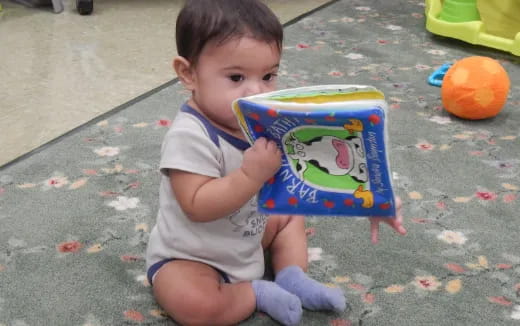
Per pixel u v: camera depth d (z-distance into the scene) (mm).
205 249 795
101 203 1085
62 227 1015
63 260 935
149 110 1449
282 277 862
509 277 919
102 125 1369
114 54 1823
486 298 874
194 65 737
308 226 1035
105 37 1962
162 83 1629
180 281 774
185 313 772
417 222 1052
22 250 955
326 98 665
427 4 2105
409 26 2117
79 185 1137
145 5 2303
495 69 1398
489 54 1891
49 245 970
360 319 828
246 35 703
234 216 788
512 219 1065
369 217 754
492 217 1071
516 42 1800
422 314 839
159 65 1749
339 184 704
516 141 1349
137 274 912
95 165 1206
